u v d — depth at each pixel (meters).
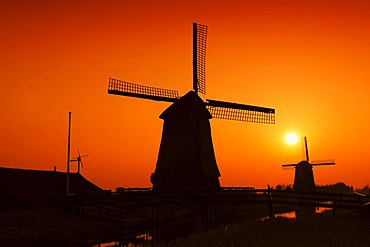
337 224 25.38
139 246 24.23
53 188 43.28
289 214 50.28
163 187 38.53
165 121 40.38
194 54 41.09
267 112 43.56
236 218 43.09
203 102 40.09
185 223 40.22
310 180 67.56
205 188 38.09
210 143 39.94
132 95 38.19
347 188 94.25
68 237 22.36
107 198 32.03
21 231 21.33
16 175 41.41
